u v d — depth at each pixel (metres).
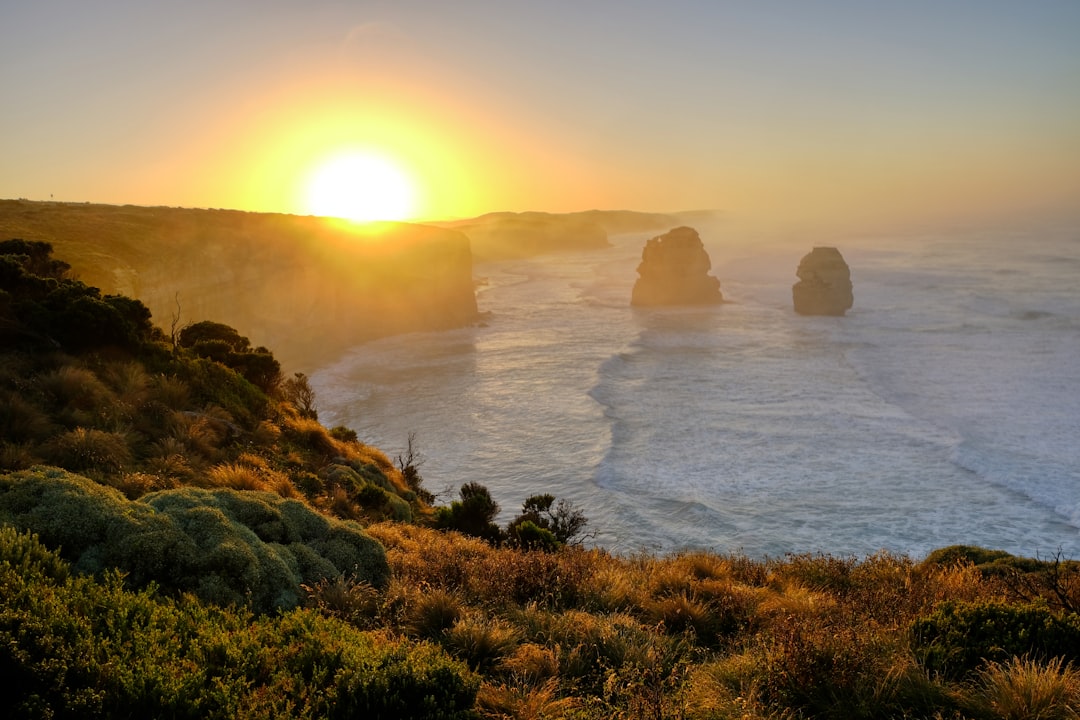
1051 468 42.34
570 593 9.83
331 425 56.34
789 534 34.34
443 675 6.01
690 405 59.75
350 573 9.72
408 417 58.38
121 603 6.44
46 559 7.04
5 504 8.20
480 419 57.06
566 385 67.69
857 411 56.69
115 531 8.03
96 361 18.23
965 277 150.25
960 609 7.63
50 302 19.22
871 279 155.88
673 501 38.72
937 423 52.44
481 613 8.43
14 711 4.85
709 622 9.05
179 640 6.17
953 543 33.09
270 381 27.22
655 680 6.41
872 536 34.00
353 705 5.61
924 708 5.96
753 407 58.72
